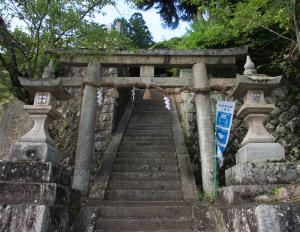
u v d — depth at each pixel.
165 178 7.54
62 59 7.63
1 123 9.73
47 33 6.23
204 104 7.46
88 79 7.59
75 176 6.80
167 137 9.99
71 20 6.01
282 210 3.05
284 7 5.61
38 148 4.39
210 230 4.65
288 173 4.08
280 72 8.75
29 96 6.08
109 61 7.82
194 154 8.93
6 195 3.79
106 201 6.20
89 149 7.13
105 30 6.79
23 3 5.62
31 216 3.44
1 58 5.79
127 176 7.56
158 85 7.65
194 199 6.38
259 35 8.47
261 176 4.07
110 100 10.53
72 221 4.71
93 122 7.41
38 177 3.98
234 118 8.75
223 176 7.83
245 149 4.39
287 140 8.17
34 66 6.05
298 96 8.62
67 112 10.16
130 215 5.38
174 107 12.77
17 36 6.09
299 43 5.09
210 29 9.12
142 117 12.18
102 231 4.88
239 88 4.95
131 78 7.68
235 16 6.64
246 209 3.37
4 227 3.39
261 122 4.74
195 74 7.68
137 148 9.12
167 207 5.45
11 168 4.03
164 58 7.82
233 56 7.80
